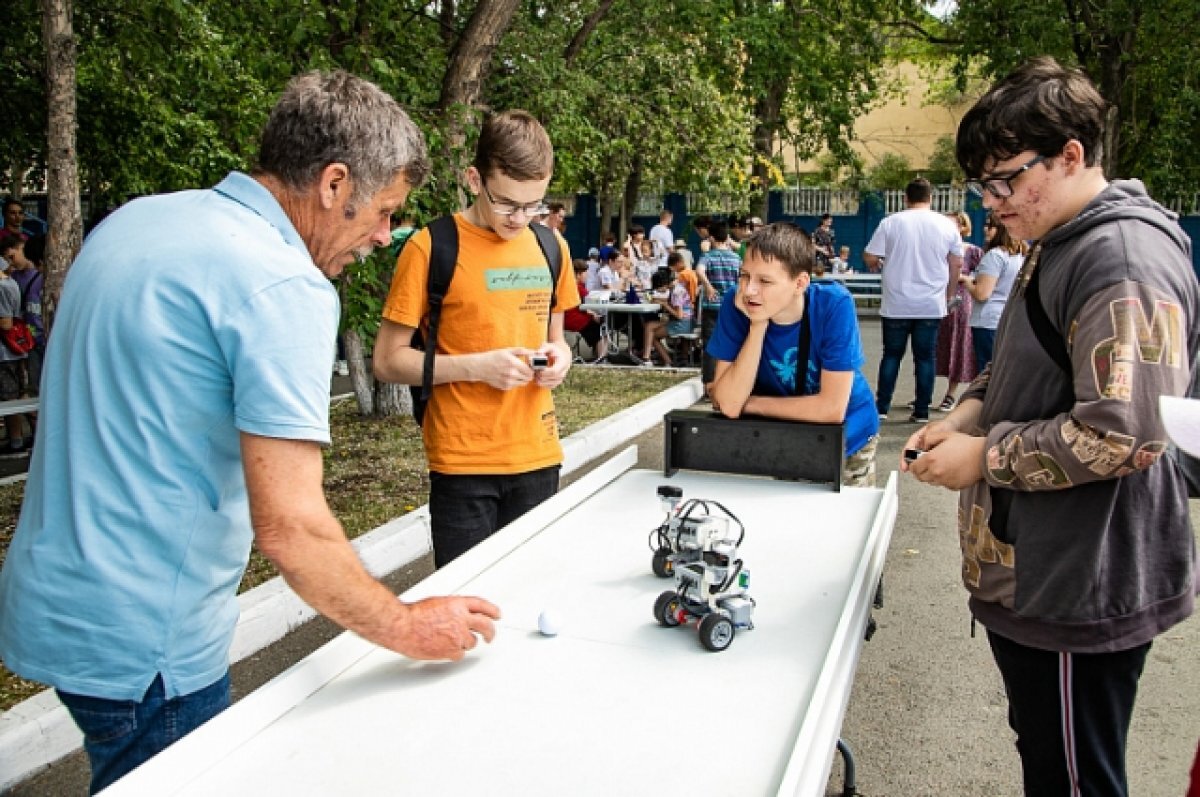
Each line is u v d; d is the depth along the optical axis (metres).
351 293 6.30
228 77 7.00
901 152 33.03
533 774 1.41
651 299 12.64
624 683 1.68
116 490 1.64
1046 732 1.86
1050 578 1.77
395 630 1.68
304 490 1.63
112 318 1.62
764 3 15.44
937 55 24.28
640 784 1.38
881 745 3.26
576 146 9.77
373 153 1.76
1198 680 3.67
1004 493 1.84
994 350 1.97
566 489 2.73
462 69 6.95
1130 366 1.58
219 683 1.85
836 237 26.23
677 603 1.88
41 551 1.66
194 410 1.63
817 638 1.85
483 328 3.00
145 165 7.96
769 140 19.52
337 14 6.98
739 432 2.95
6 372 7.67
